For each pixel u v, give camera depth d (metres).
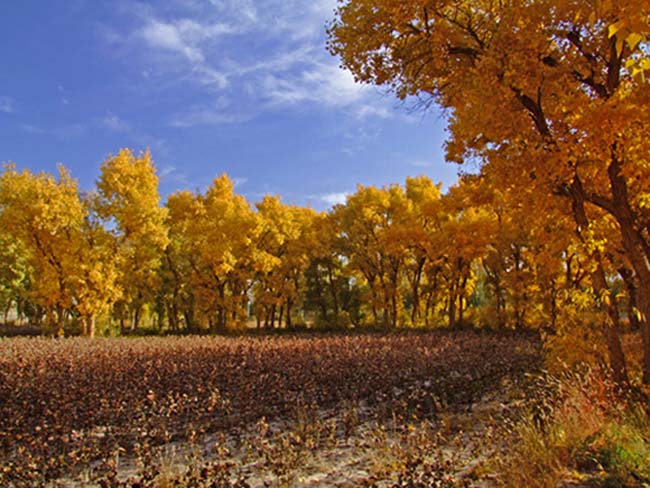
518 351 19.75
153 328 47.94
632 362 9.90
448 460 6.11
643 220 9.23
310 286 51.34
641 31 2.60
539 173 7.62
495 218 32.66
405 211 42.25
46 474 6.52
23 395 11.35
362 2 9.02
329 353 18.16
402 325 44.44
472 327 40.19
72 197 32.91
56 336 33.22
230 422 9.76
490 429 7.30
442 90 10.02
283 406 10.77
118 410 9.76
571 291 8.76
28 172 33.56
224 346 22.62
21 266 46.50
